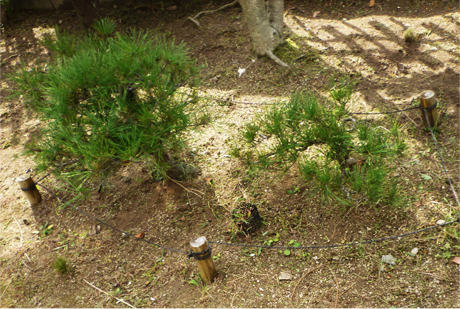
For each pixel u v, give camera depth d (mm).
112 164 2873
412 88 4324
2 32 6895
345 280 2791
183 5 6785
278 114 3006
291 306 2686
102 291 3035
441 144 3621
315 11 6164
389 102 4211
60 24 6773
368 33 5371
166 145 3150
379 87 4465
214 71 5289
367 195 2674
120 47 3010
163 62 3111
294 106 3020
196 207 3582
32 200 3898
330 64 4973
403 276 2725
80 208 3801
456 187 3209
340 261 2924
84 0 5375
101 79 2846
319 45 5340
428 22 5293
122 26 6414
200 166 3965
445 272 2674
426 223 3004
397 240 2957
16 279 3256
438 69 4492
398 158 3576
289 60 5160
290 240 3145
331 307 2629
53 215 3805
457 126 3748
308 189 3514
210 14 6422
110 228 3557
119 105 2801
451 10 5379
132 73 2879
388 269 2791
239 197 3590
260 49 5219
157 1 6840
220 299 2807
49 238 3578
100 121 2809
